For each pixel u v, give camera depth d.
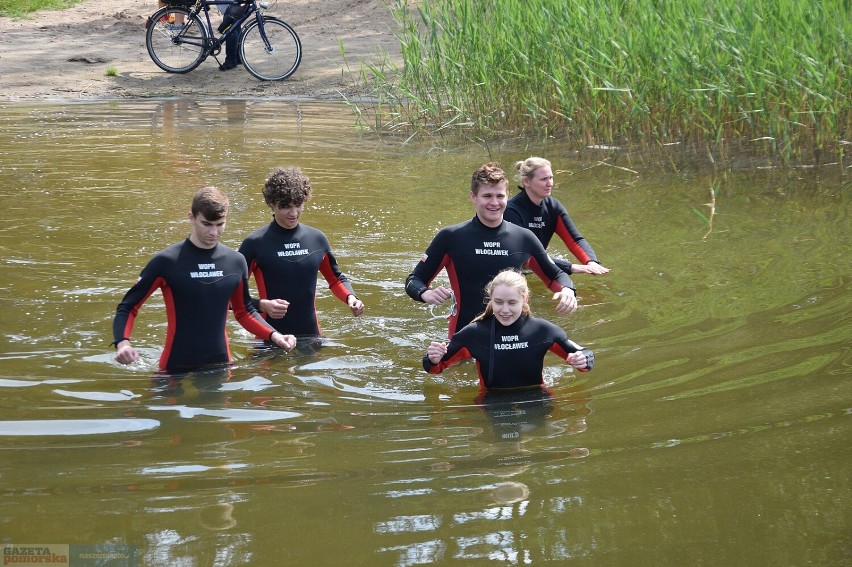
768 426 6.31
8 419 6.68
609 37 16.67
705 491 5.44
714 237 11.45
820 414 6.46
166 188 14.15
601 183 14.51
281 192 8.73
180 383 7.53
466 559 4.77
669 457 5.91
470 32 18.52
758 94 14.93
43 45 29.09
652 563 4.70
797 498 5.33
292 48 28.00
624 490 5.48
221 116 20.64
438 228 12.29
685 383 7.20
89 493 5.50
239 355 8.33
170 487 5.59
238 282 8.19
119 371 7.80
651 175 14.85
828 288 9.32
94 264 10.73
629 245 11.31
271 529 5.07
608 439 6.25
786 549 4.81
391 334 8.92
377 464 5.92
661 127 16.38
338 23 30.61
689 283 9.80
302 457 6.04
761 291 9.38
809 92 14.54
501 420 6.71
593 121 16.83
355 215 12.89
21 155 16.31
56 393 7.24
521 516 5.19
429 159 16.50
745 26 15.42
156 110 21.38
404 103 21.41
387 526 5.10
